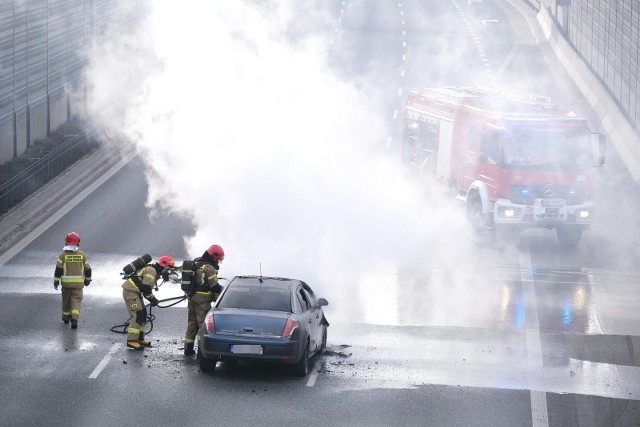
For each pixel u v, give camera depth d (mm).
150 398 40812
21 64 92938
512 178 71625
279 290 45375
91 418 38219
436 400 41688
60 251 67812
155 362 46031
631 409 41281
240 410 39625
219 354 42844
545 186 71812
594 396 42812
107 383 42688
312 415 39281
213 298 46906
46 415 38406
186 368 45156
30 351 47156
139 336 48375
